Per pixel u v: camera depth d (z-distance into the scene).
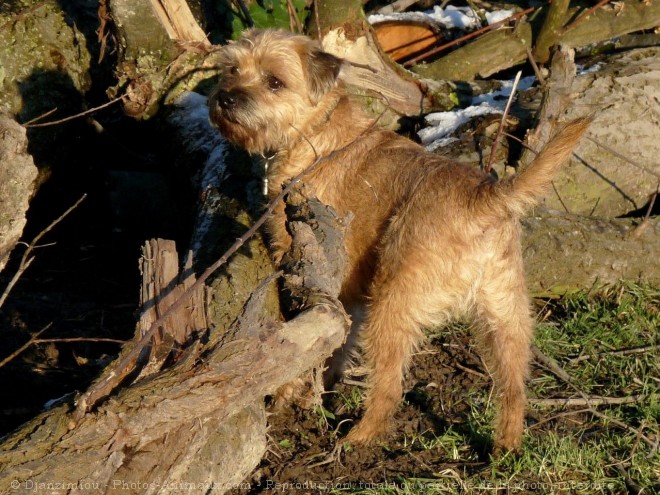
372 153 5.94
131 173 8.91
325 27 8.22
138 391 3.85
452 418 5.68
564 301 7.09
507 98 8.65
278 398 5.65
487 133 7.82
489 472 5.04
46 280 7.70
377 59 8.40
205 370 3.96
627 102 7.93
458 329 6.74
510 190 5.11
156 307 4.52
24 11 7.04
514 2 10.96
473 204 5.23
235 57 6.27
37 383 5.97
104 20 7.78
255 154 6.93
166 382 3.91
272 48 6.13
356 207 5.81
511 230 5.29
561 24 9.31
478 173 5.50
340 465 5.16
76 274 7.86
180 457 3.92
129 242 8.48
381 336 5.40
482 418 5.58
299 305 4.61
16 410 5.59
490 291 5.29
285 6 9.03
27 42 7.62
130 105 8.05
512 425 5.25
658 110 7.96
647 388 5.83
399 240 5.41
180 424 3.90
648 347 6.33
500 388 5.39
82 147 8.47
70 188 8.64
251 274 6.18
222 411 4.02
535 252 6.86
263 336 4.12
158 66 8.01
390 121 8.52
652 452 5.11
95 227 8.61
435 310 5.36
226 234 6.63
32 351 6.43
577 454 5.09
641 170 7.73
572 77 7.82
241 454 4.42
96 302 7.36
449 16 10.15
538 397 5.87
